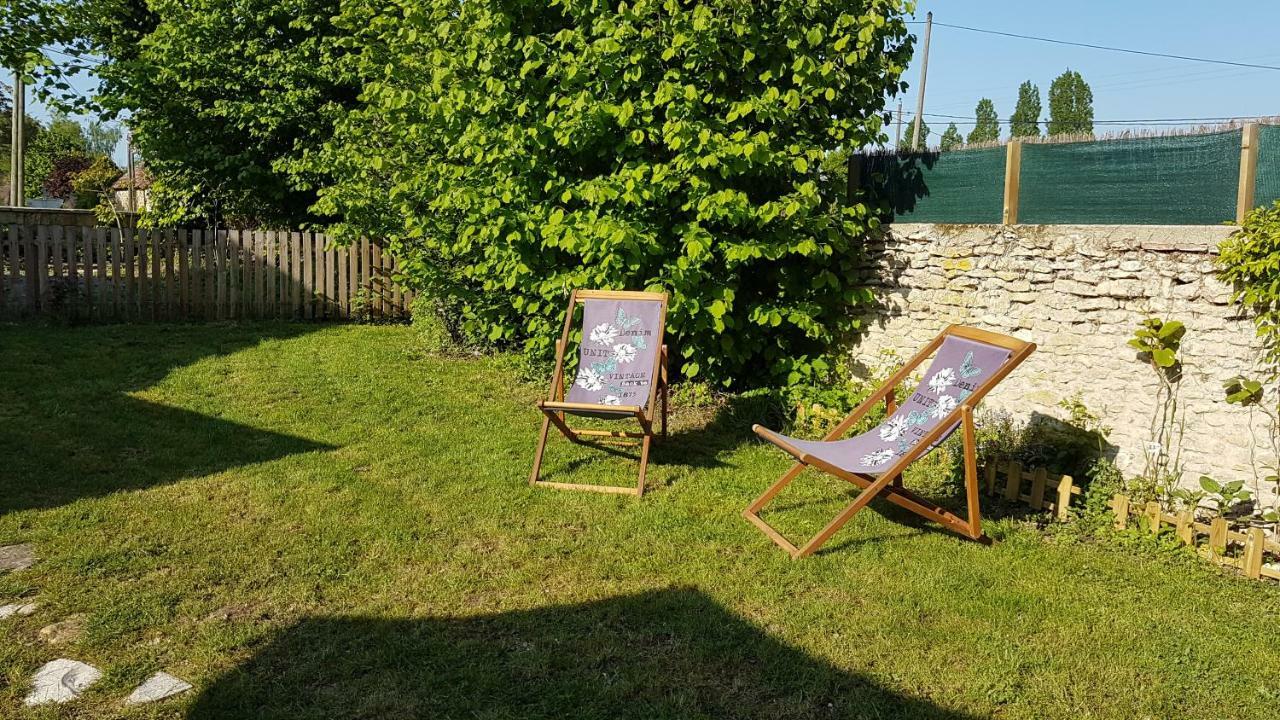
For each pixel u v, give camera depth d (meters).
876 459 5.04
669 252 7.30
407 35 8.71
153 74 13.41
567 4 7.10
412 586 4.13
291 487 5.52
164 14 13.98
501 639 3.64
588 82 7.07
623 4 6.84
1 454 5.91
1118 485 5.37
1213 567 4.64
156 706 3.08
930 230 7.05
